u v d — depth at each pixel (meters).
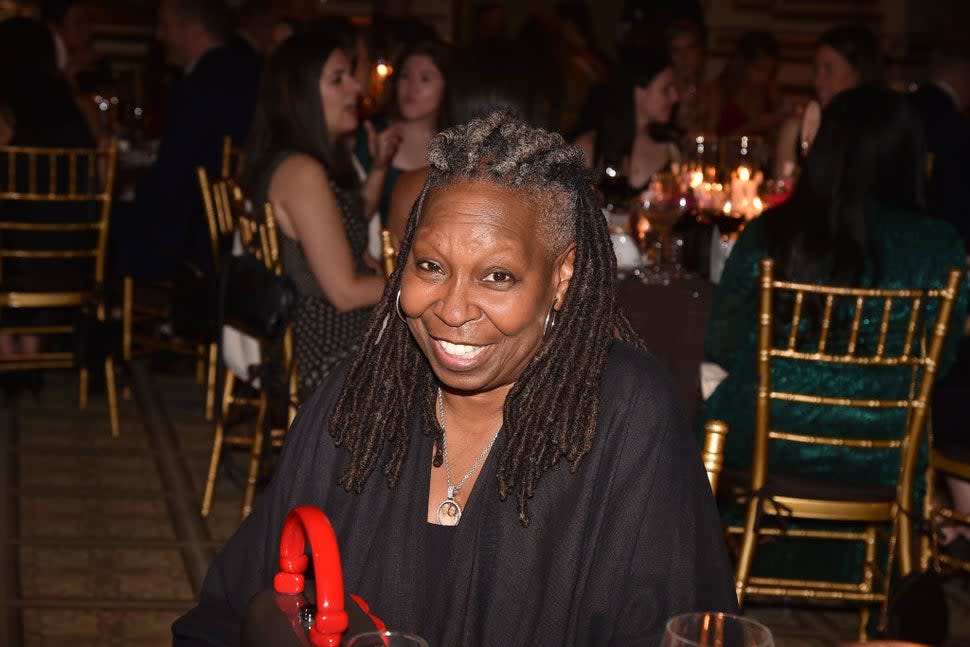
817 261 2.78
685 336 3.13
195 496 3.99
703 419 2.97
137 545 3.54
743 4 9.75
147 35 9.27
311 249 3.26
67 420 4.75
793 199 2.84
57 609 3.06
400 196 3.24
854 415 2.84
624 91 4.57
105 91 6.37
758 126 6.55
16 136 4.73
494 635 1.28
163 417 4.87
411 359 1.34
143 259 4.91
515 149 1.20
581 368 1.29
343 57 3.36
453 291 1.19
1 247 4.68
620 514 1.31
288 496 1.37
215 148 5.04
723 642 1.01
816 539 3.12
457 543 1.30
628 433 1.33
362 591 1.32
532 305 1.21
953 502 3.42
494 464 1.31
